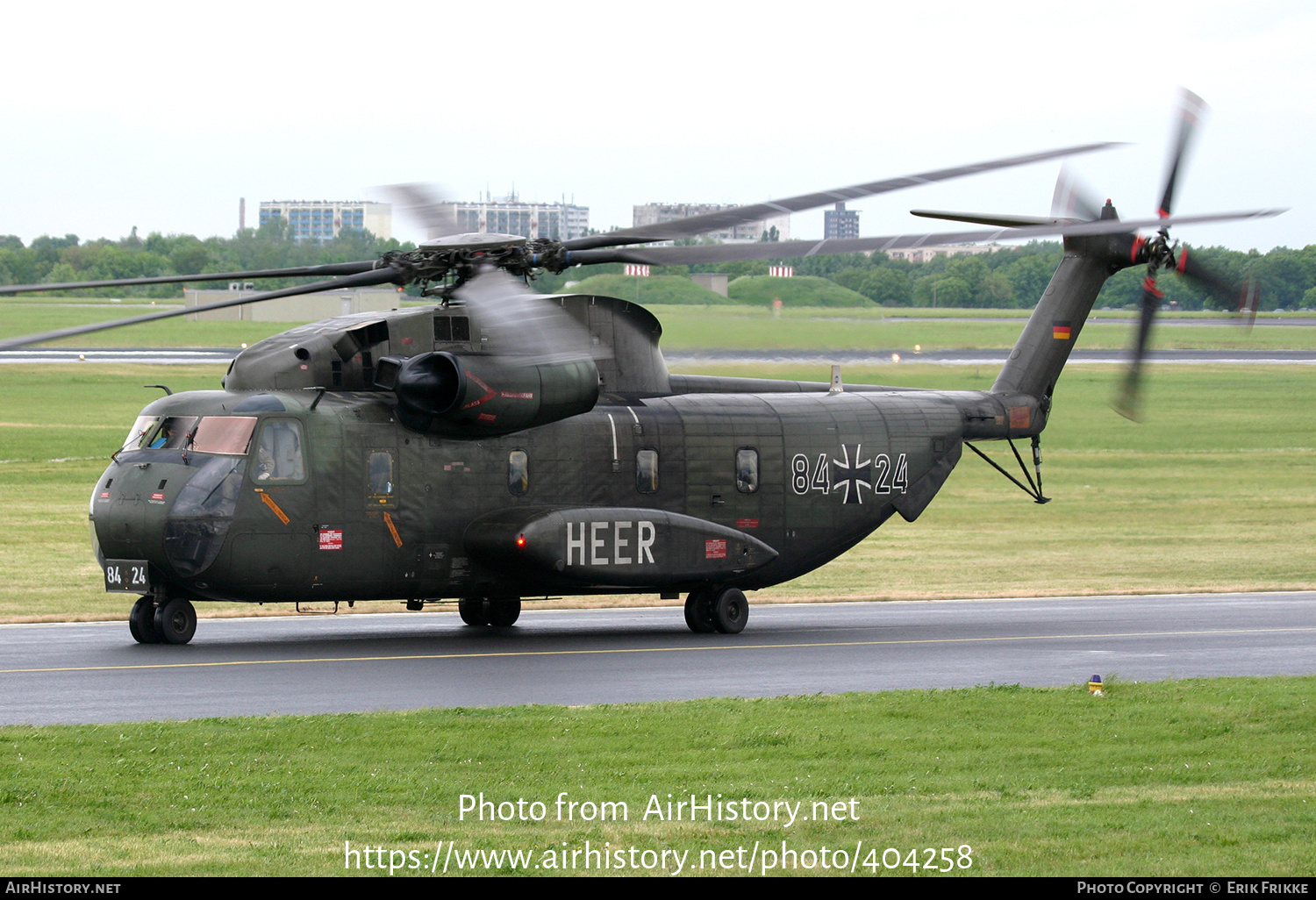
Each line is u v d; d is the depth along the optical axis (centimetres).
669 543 7750
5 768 4228
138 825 3738
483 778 4250
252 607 9156
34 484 14788
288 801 3975
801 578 11394
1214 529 14588
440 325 7406
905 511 8744
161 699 5444
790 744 4756
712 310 10131
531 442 7625
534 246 6412
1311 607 9606
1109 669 6638
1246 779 4375
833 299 12338
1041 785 4262
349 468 7131
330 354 7300
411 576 7338
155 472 6881
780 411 8481
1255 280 9031
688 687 5978
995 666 6725
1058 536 14088
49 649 6856
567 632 8094
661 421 8062
